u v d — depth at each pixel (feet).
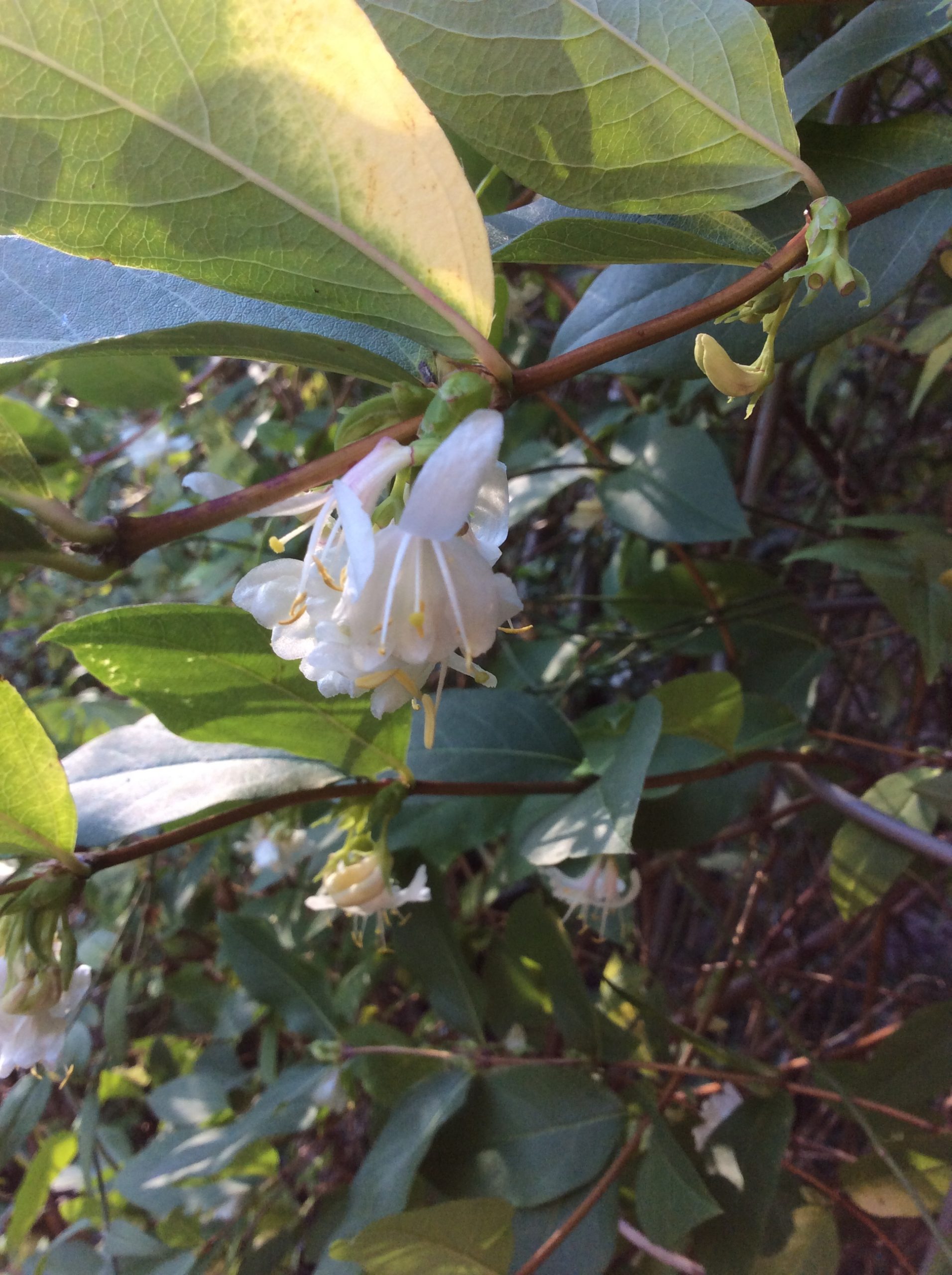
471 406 0.30
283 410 1.18
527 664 0.91
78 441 1.12
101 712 0.99
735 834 0.79
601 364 0.32
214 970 1.08
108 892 0.89
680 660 1.03
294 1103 0.70
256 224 0.30
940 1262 0.48
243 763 0.49
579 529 1.05
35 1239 0.97
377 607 0.31
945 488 1.01
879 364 1.02
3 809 0.40
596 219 0.35
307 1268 0.85
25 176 0.28
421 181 0.29
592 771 0.59
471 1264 0.46
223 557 1.01
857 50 0.42
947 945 1.18
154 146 0.28
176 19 0.26
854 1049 0.74
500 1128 0.59
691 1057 0.73
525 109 0.34
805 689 0.80
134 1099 1.10
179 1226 0.75
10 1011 0.42
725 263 0.36
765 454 0.90
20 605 1.22
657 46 0.33
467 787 0.53
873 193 0.41
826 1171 0.95
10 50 0.26
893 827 0.62
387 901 0.56
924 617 0.60
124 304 0.37
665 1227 0.51
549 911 0.61
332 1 0.26
